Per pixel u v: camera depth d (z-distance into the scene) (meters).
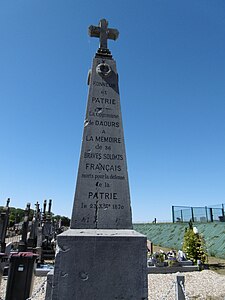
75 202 4.11
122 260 3.61
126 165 4.54
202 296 8.25
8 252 13.55
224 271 13.23
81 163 4.38
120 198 4.28
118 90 5.11
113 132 4.74
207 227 21.64
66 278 3.42
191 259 15.09
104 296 3.43
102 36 5.63
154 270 12.62
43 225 21.94
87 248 3.58
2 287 8.38
